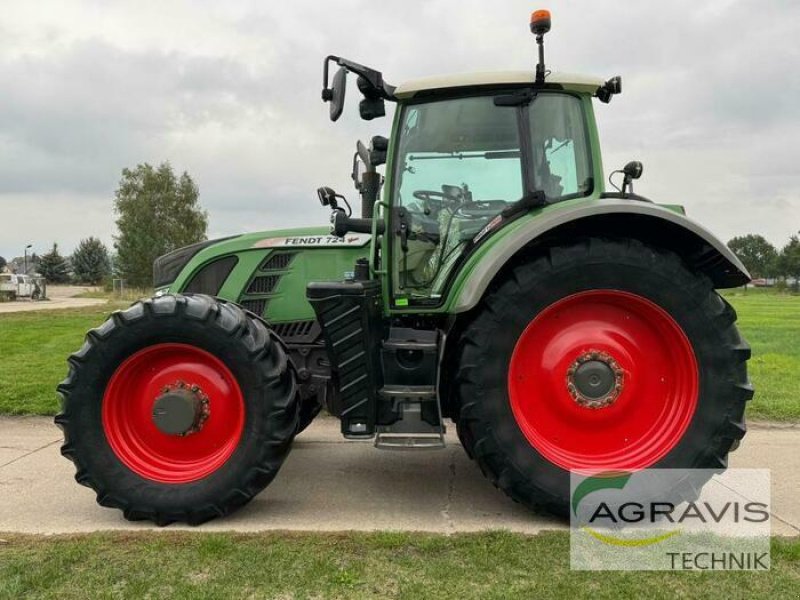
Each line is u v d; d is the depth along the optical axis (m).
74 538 3.08
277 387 3.31
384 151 4.43
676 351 3.37
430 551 2.91
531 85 3.65
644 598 2.51
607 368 3.38
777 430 5.46
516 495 3.31
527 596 2.51
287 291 4.29
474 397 3.27
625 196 3.69
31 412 5.99
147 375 3.48
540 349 3.41
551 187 3.70
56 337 12.02
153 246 36.06
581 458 3.38
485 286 3.24
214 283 4.40
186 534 3.15
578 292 3.29
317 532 3.13
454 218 3.74
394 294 3.77
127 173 37.00
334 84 3.46
